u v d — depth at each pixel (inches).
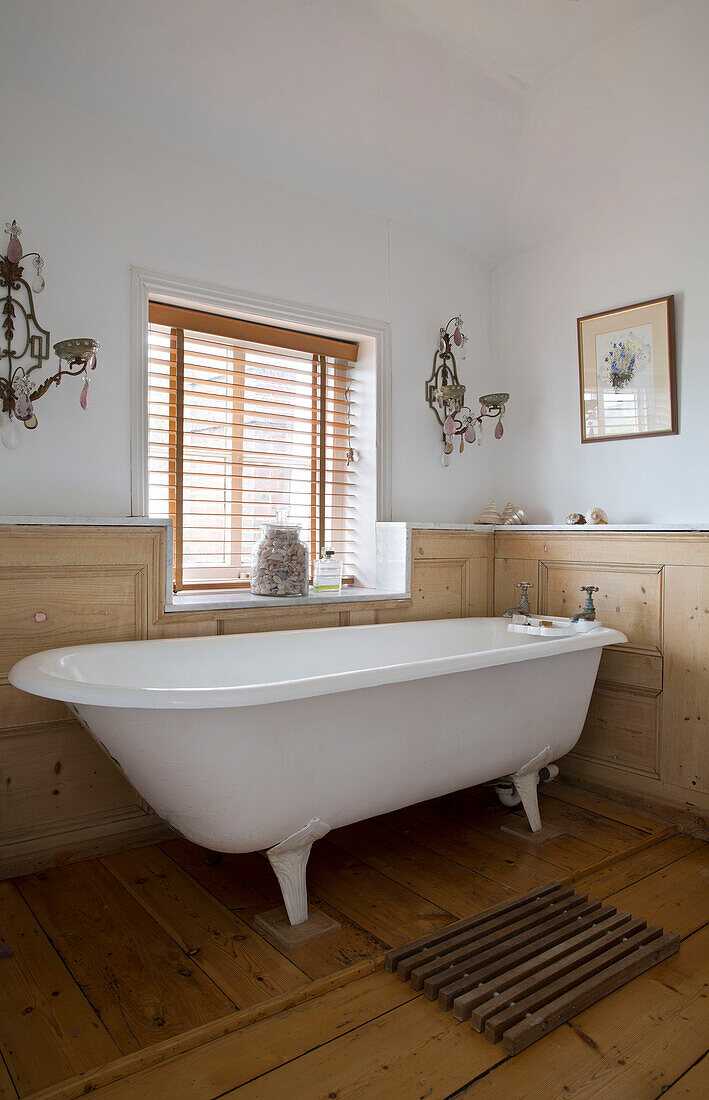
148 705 60.4
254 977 63.2
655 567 104.2
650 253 111.1
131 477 93.6
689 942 71.1
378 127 104.5
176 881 81.4
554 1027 58.1
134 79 88.7
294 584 105.0
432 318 127.3
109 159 91.8
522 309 131.1
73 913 74.0
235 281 103.0
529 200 121.6
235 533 113.1
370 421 121.3
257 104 96.1
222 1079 52.2
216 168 101.3
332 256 113.8
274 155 103.8
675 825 99.7
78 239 89.4
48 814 84.4
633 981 64.7
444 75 98.4
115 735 65.7
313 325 112.3
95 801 87.6
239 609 98.0
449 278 130.0
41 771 83.7
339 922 72.7
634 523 113.7
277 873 71.4
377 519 120.8
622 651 108.1
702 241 104.7
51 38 81.6
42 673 66.1
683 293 107.0
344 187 112.8
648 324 110.7
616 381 115.3
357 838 94.4
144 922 72.4
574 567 115.7
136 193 94.0
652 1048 56.1
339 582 112.5
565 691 95.2
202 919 73.1
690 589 99.8
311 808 71.2
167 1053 54.2
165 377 103.8
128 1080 51.9
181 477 105.4
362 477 123.2
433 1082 52.1
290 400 117.7
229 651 91.6
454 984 61.6
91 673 78.5
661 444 110.1
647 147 105.0
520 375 131.6
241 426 113.0
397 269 122.3
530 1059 54.6
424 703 78.7
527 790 95.3
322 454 121.0
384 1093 51.0
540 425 128.0
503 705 87.4
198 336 107.6
